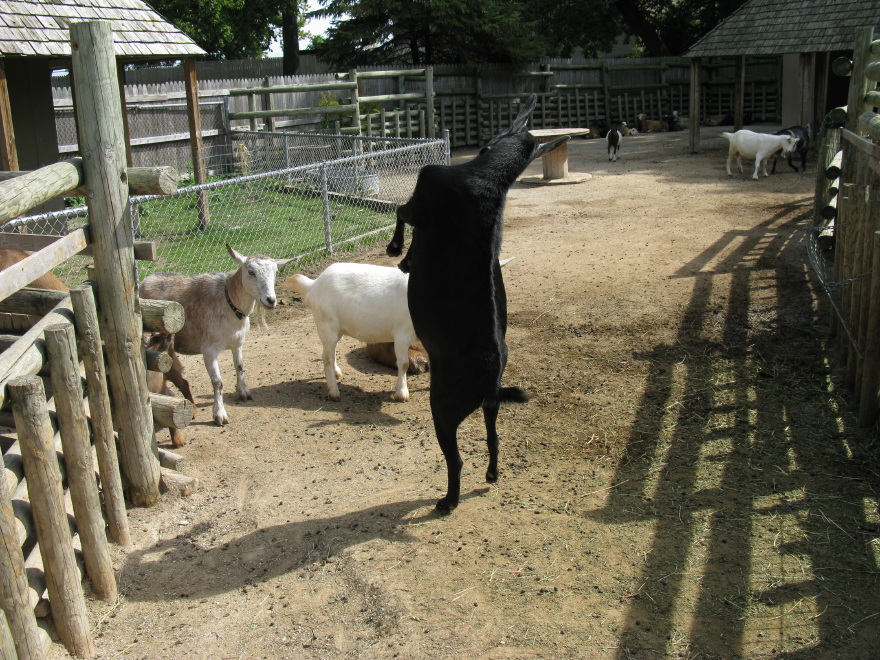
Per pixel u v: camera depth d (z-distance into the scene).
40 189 3.74
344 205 14.10
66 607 3.47
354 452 5.39
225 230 12.23
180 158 18.02
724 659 3.23
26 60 12.71
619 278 8.96
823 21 17.27
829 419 5.36
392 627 3.57
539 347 7.12
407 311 6.00
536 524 4.34
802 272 8.75
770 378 6.14
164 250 10.88
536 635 3.45
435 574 3.94
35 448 3.27
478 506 4.57
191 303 5.85
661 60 30.05
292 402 6.32
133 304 4.41
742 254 9.66
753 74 31.16
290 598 3.85
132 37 11.88
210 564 4.18
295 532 4.42
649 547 4.04
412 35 26.30
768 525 4.16
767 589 3.64
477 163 4.00
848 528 4.09
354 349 7.60
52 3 11.30
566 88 27.97
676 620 3.48
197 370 7.18
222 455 5.41
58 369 3.58
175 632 3.66
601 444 5.26
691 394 5.94
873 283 4.90
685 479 4.71
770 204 12.71
